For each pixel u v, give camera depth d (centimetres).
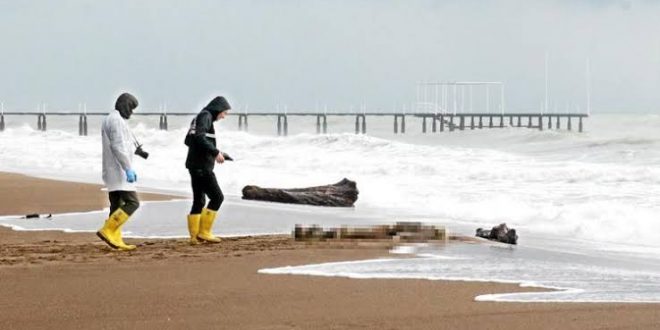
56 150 7069
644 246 2008
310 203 3002
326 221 2472
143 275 1436
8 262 1588
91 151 6931
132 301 1196
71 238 2019
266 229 2261
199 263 1587
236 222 2434
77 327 1028
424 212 2800
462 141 11969
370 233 2020
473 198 3297
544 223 2498
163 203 2981
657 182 3953
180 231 2205
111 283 1348
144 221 2438
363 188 3653
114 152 1802
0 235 2083
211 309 1141
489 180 4194
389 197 3328
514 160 5538
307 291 1286
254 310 1135
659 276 1515
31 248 1808
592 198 3256
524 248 1930
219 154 1920
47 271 1480
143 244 1911
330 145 6781
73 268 1514
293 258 1675
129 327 1030
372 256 1719
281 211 2761
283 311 1129
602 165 5169
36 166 5734
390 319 1080
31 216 2505
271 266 1558
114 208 1812
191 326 1036
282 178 4369
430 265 1600
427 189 3675
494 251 1845
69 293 1259
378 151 6256
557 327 1037
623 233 2223
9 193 3359
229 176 4469
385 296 1245
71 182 3991
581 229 2292
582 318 1091
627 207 2692
